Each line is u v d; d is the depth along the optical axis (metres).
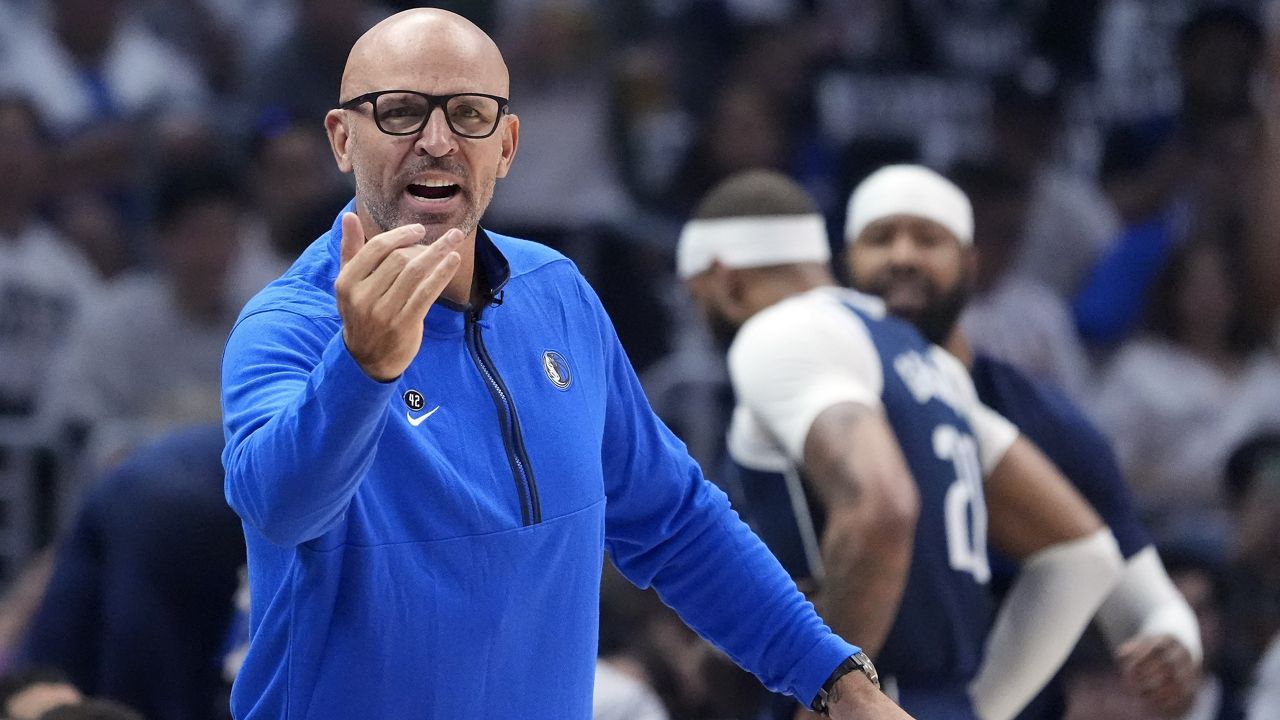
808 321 14.89
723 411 26.95
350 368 8.30
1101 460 17.06
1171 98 33.62
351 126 9.41
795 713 14.91
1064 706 17.12
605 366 10.80
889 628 14.44
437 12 9.54
